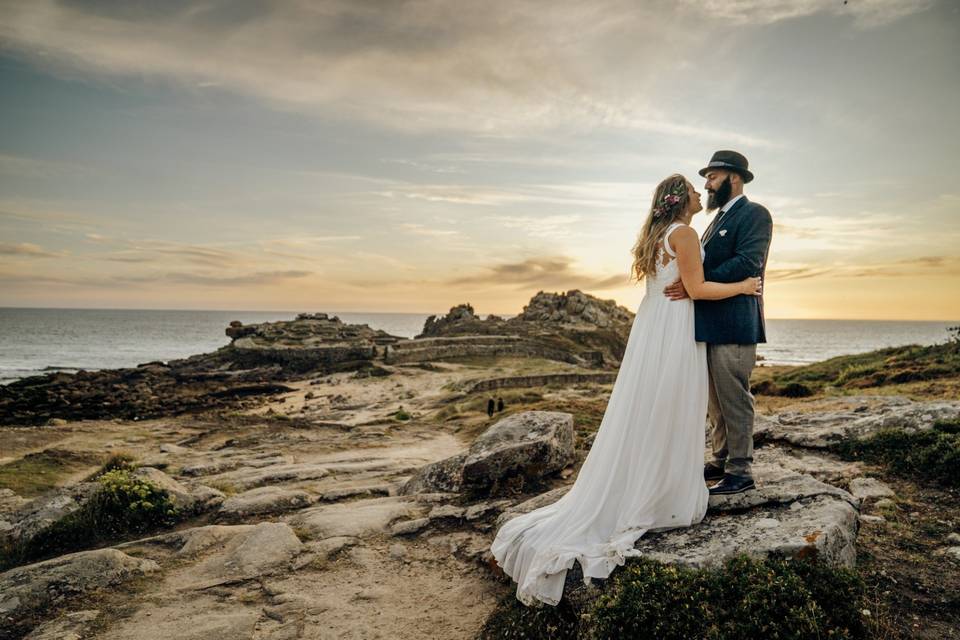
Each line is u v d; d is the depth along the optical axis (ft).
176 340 495.41
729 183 15.24
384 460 44.80
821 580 12.09
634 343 15.33
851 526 14.12
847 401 36.19
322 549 21.35
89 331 621.72
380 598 17.54
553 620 13.61
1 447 59.52
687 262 14.05
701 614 11.62
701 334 14.53
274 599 17.53
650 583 12.30
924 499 18.07
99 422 90.48
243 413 108.68
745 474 15.47
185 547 21.80
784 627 11.09
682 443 14.33
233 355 214.69
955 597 12.63
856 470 21.29
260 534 22.29
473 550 20.81
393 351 197.88
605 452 15.15
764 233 14.47
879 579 13.55
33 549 23.03
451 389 128.98
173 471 41.16
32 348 369.30
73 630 15.61
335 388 150.30
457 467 30.14
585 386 128.26
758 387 69.41
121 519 25.29
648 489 14.25
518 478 26.63
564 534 14.44
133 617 16.48
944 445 20.22
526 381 141.49
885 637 11.39
